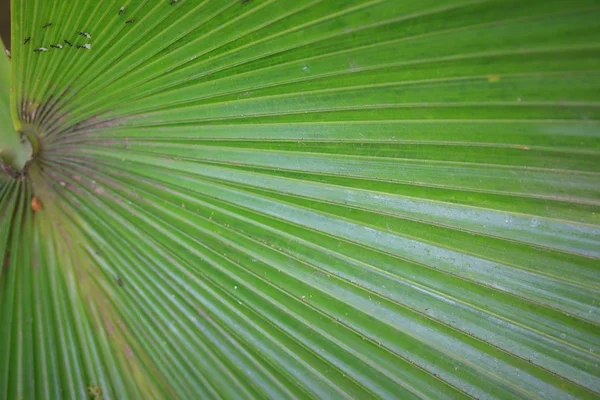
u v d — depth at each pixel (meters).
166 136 0.35
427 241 0.32
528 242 0.29
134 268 0.38
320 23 0.26
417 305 0.32
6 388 0.35
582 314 0.30
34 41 0.32
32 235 0.38
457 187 0.30
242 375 0.36
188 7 0.29
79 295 0.38
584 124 0.25
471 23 0.23
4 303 0.36
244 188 0.35
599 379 0.30
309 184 0.33
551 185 0.27
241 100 0.32
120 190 0.38
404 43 0.25
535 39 0.23
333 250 0.34
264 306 0.35
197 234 0.37
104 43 0.32
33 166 0.37
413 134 0.29
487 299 0.31
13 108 0.35
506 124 0.26
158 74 0.33
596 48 0.22
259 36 0.28
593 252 0.28
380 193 0.32
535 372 0.31
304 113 0.31
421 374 0.33
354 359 0.34
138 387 0.38
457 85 0.26
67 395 0.37
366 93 0.28
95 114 0.36
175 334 0.37
